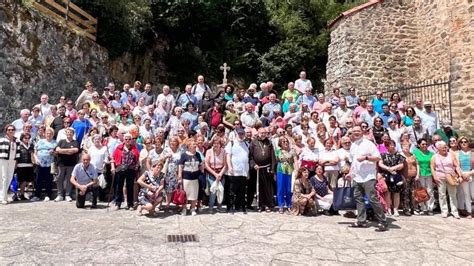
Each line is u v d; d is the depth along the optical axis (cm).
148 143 804
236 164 749
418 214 752
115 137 848
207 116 974
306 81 1155
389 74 1377
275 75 2083
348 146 768
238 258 478
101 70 1482
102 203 806
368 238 575
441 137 826
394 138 845
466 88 988
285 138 774
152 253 487
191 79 1983
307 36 2217
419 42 1372
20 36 1072
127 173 760
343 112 977
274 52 2117
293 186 743
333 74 1470
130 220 654
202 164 745
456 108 1005
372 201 623
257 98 1045
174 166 722
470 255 507
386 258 492
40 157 825
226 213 731
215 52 2078
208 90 1121
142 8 1680
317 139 807
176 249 504
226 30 2112
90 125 916
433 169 754
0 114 986
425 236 589
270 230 606
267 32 2164
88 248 500
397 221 688
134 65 1773
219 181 742
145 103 1136
